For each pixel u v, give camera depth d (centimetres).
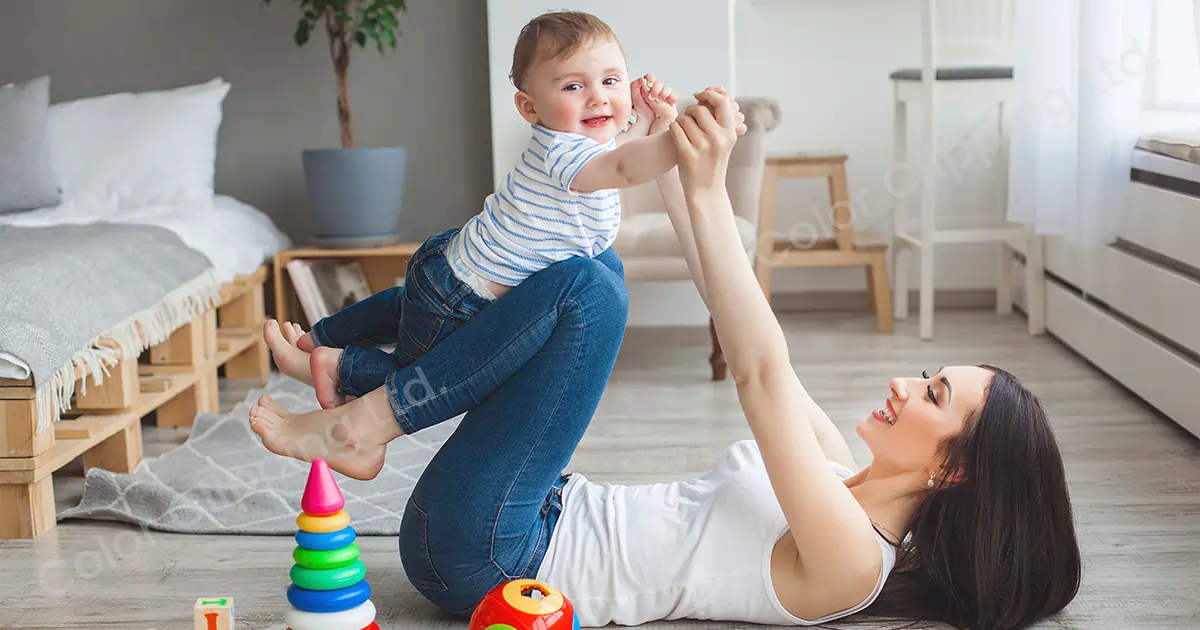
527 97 155
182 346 292
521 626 135
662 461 257
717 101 145
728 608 164
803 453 151
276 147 406
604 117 154
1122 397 305
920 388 164
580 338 158
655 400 315
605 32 153
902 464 164
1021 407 160
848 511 154
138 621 176
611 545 167
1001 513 160
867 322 416
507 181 158
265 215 389
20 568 199
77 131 360
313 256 365
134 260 274
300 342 178
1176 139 279
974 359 353
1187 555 195
